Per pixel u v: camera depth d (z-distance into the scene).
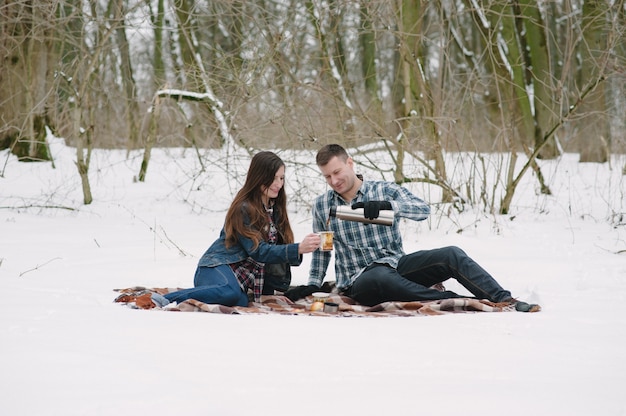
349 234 5.73
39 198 12.78
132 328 4.11
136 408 2.67
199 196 13.05
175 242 9.05
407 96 11.33
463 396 2.87
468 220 10.36
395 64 22.23
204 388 2.92
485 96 17.06
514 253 8.12
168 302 5.07
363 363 3.41
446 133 10.67
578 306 5.21
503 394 2.91
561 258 7.71
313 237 5.29
